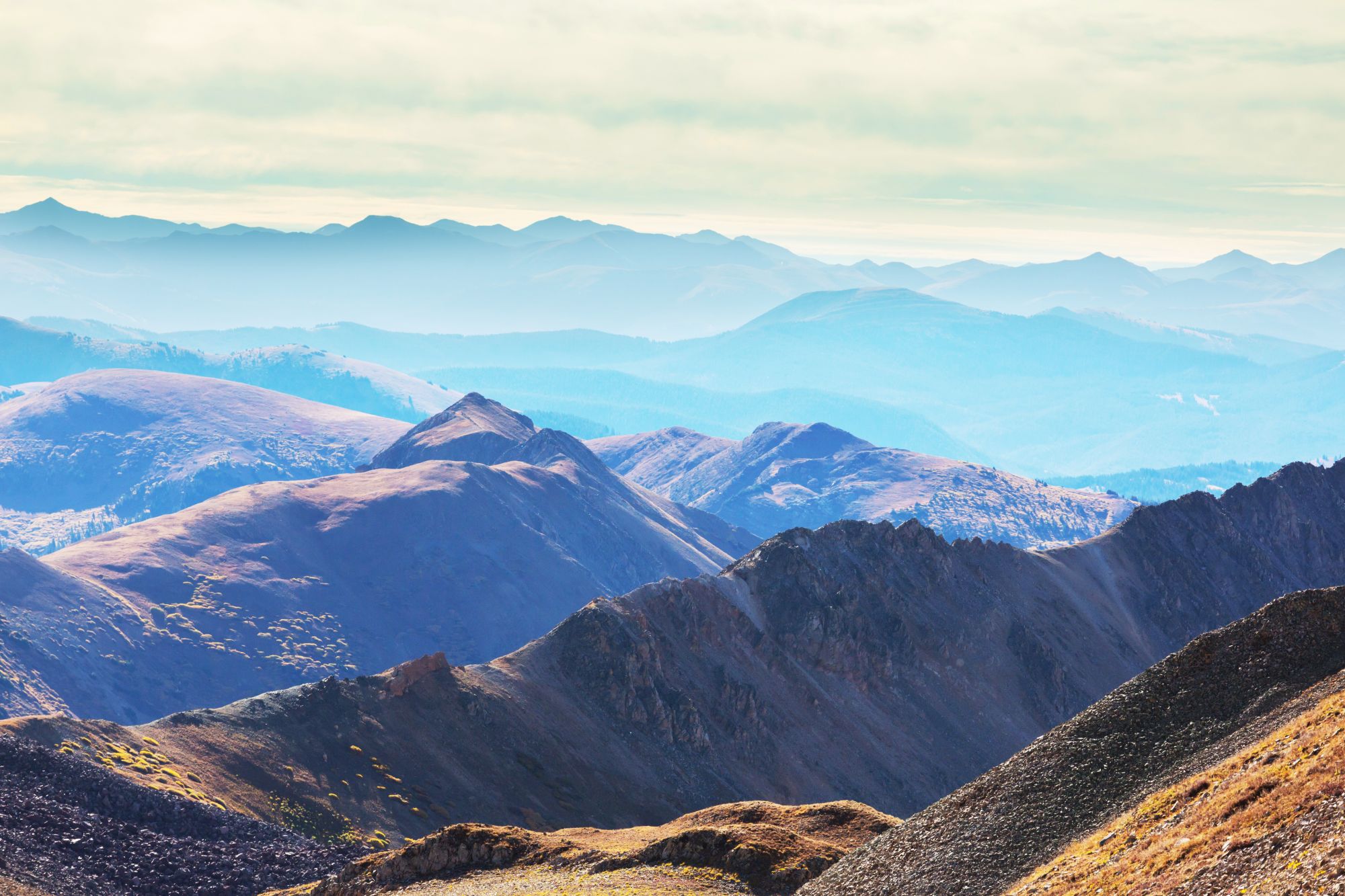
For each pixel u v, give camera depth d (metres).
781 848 109.00
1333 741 60.75
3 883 111.12
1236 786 64.25
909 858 84.44
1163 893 56.22
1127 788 79.62
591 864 113.88
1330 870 47.75
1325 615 86.81
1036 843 78.62
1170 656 89.81
